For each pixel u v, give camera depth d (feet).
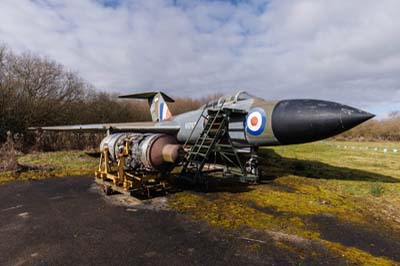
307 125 19.48
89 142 53.72
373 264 9.80
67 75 66.95
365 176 27.71
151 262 9.70
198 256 10.18
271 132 21.68
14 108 51.34
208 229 12.94
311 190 21.18
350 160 42.55
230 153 26.45
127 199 18.26
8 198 18.42
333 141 118.93
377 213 15.87
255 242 11.51
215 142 24.70
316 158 44.83
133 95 51.96
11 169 27.63
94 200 18.04
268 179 25.61
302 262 9.83
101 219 14.29
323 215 15.26
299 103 21.18
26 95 55.36
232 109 23.76
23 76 57.36
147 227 13.16
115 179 18.74
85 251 10.53
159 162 17.93
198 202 17.57
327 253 10.60
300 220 14.37
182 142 33.91
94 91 77.82
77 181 24.20
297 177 26.68
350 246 11.32
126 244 11.20
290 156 47.37
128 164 19.60
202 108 31.60
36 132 49.55
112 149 20.61
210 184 23.20
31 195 19.25
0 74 53.21
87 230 12.75
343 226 13.65
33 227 13.10
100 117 75.72
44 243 11.27
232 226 13.35
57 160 35.99
